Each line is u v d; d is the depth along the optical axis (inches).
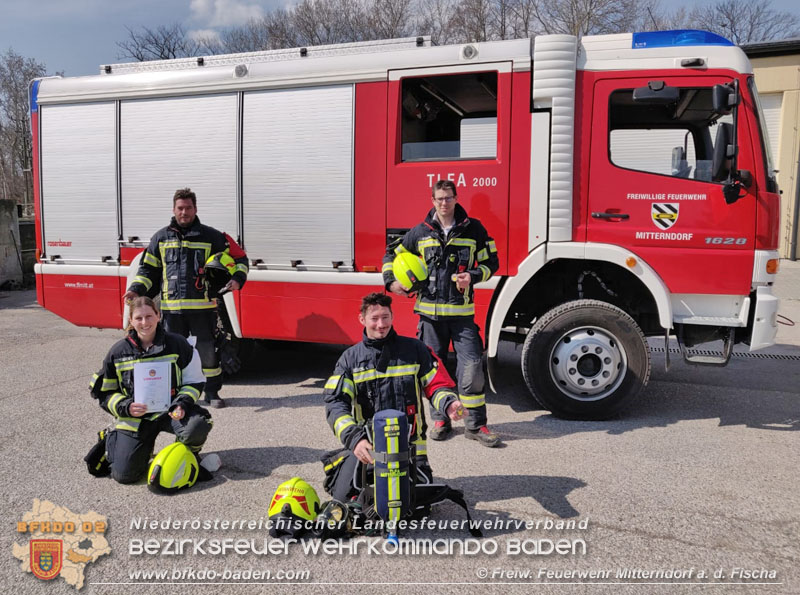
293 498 123.6
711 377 249.3
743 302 185.2
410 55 200.7
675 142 187.6
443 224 171.5
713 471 153.3
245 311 226.4
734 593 104.4
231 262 199.8
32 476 152.2
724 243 183.0
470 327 173.2
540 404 202.1
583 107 188.9
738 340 195.3
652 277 186.1
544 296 216.8
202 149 225.6
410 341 127.6
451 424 184.2
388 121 204.2
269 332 224.4
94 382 147.1
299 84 212.7
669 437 178.1
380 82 204.2
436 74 198.2
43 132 245.3
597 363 191.0
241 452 167.8
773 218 183.2
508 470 154.2
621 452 166.2
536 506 134.7
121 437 147.1
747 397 220.2
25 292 512.7
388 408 125.6
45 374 253.6
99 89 236.4
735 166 178.5
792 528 125.3
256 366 270.2
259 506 136.6
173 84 226.8
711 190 183.2
